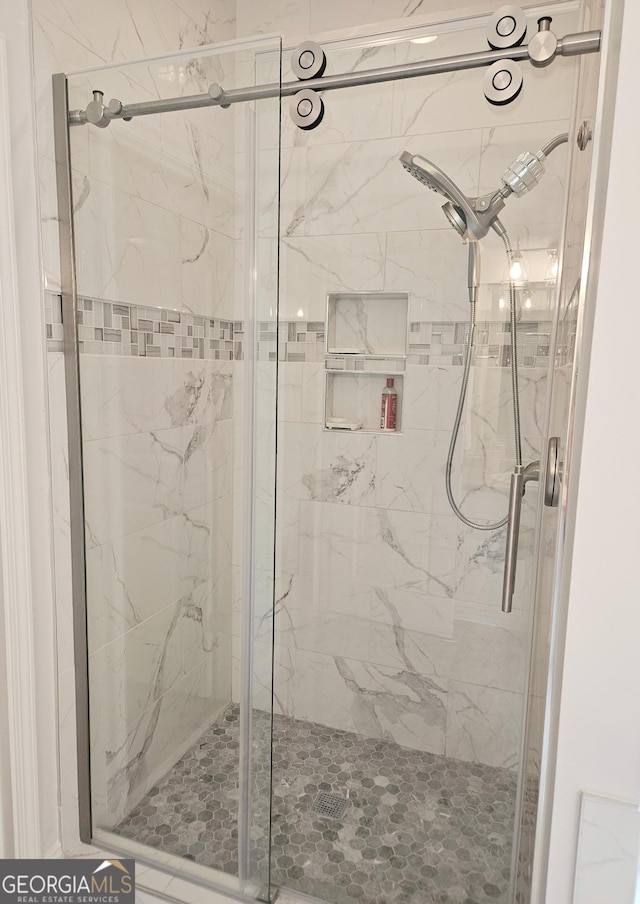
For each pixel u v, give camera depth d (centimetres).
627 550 49
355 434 194
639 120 45
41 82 131
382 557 196
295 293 195
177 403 166
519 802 142
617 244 47
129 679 163
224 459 150
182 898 143
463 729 189
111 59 150
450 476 184
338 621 203
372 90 172
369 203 181
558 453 94
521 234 165
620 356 48
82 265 141
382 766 189
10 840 143
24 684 140
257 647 145
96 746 156
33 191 130
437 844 158
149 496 163
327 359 195
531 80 121
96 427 148
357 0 188
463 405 180
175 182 140
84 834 156
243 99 128
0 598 134
